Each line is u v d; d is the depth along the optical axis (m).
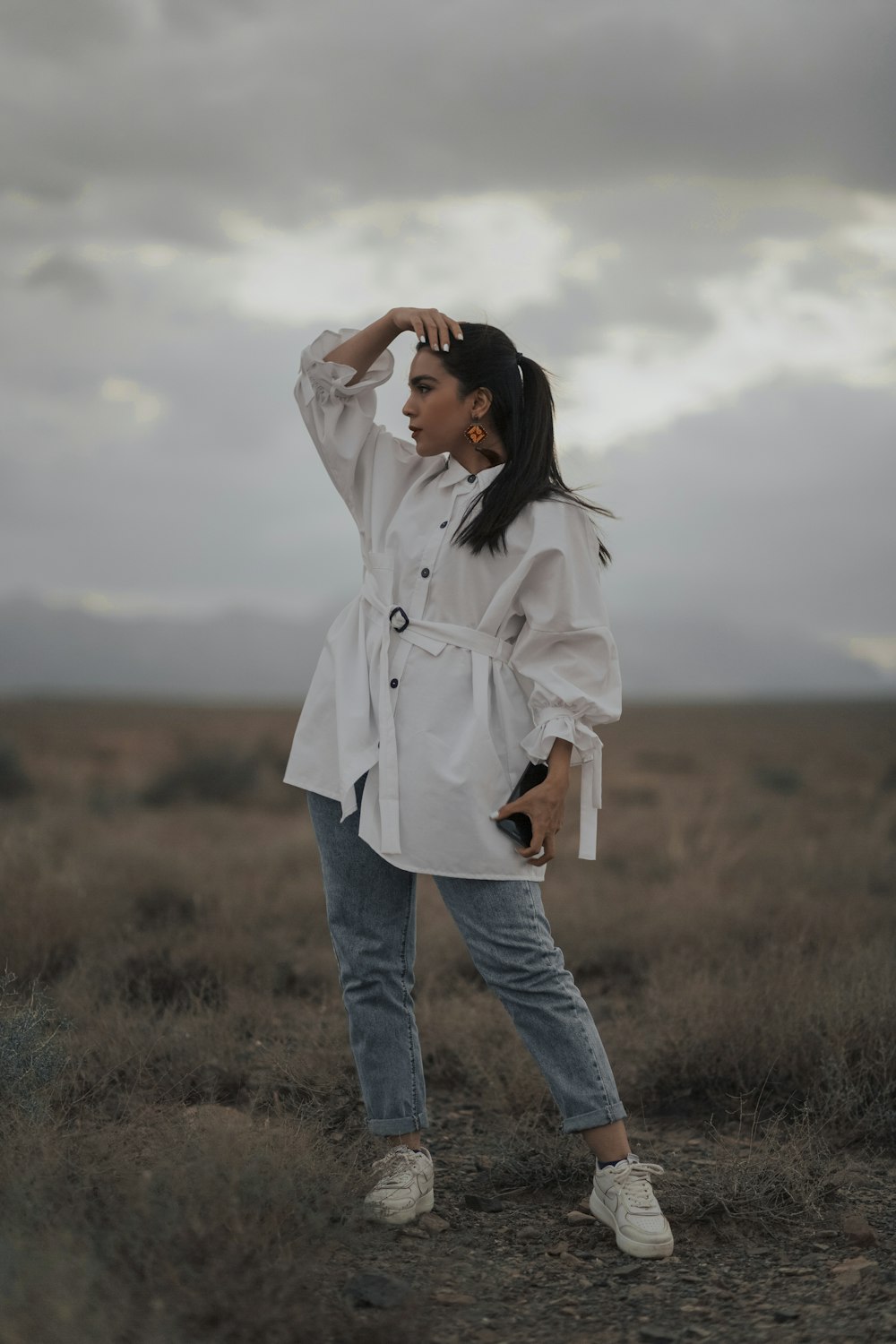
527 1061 4.25
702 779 33.53
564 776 3.01
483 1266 2.87
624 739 81.31
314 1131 3.37
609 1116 3.00
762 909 7.17
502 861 2.99
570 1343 2.46
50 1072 3.55
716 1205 3.20
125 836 11.05
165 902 7.59
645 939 6.75
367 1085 3.21
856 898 7.58
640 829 13.77
